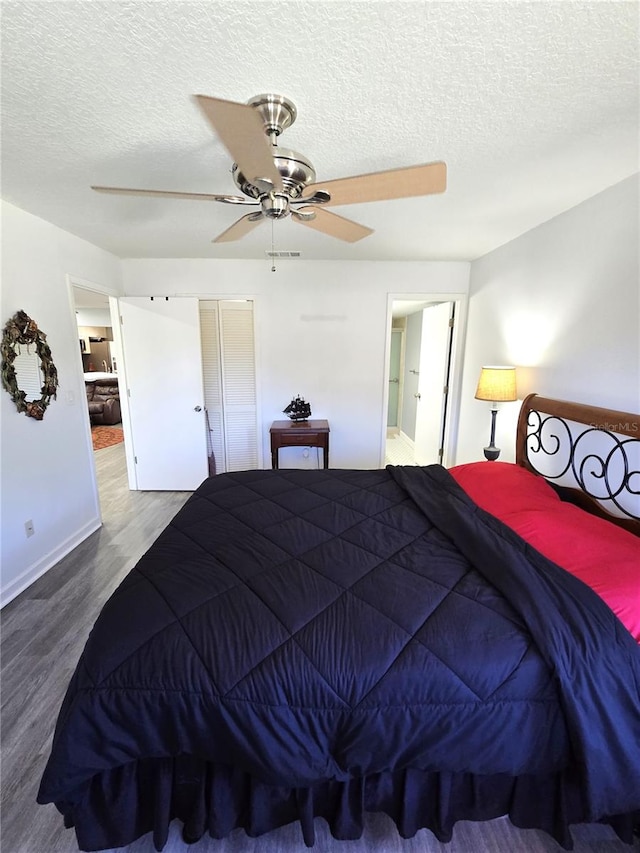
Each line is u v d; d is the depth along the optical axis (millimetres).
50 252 2621
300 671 1008
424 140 1582
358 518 1820
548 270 2426
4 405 2252
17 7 957
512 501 1820
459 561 1438
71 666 1801
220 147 1642
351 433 4043
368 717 973
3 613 2168
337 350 3863
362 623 1126
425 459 4602
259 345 3844
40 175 1897
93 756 999
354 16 988
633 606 1148
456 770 1024
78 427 2943
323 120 1442
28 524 2430
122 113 1401
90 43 1072
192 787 1130
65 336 2789
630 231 1801
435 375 4266
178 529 1703
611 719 990
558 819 1115
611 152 1640
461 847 1163
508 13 979
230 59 1131
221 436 4082
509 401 2580
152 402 3824
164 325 3686
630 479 1721
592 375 2039
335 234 1874
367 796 1130
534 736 1008
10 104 1345
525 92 1279
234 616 1149
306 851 1153
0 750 1418
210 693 993
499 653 1035
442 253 3332
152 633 1100
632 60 1132
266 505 1949
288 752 979
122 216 2469
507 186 1967
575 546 1408
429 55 1115
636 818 1136
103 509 3572
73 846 1163
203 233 2822
